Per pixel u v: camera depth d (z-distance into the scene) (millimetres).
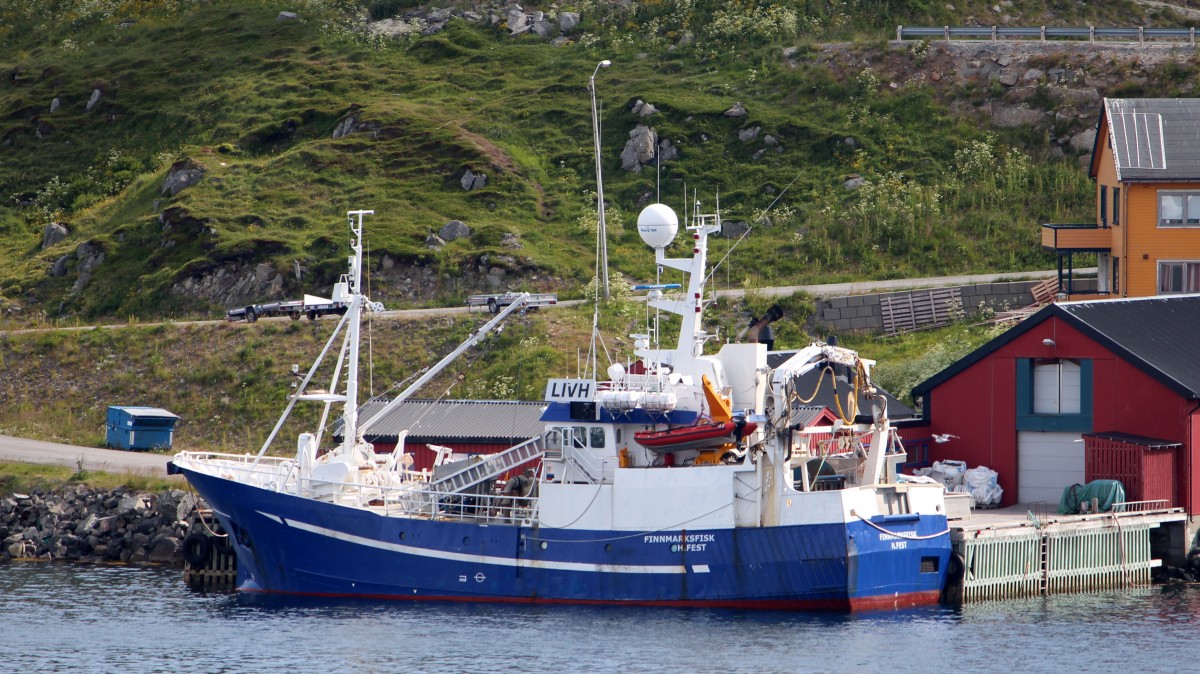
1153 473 172750
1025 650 136125
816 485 153375
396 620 149375
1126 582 170000
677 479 151000
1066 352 181750
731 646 136750
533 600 154625
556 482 158000
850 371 162750
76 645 142500
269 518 163125
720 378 157750
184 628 149000
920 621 147250
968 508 168000
